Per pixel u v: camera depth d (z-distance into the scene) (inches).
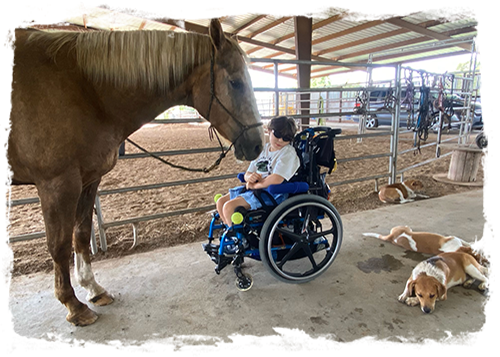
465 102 260.7
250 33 525.0
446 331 58.8
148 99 61.8
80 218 66.2
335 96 706.2
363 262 86.3
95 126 56.5
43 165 52.5
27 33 54.9
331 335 58.3
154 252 94.5
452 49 510.3
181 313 65.4
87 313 62.9
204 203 141.3
